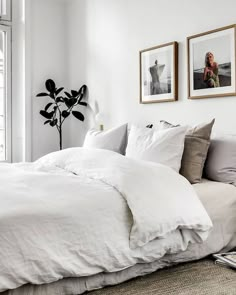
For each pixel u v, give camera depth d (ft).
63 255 6.14
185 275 7.44
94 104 14.73
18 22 15.42
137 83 12.64
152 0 11.99
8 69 15.38
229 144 9.00
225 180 8.84
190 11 10.76
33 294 6.02
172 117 11.43
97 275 6.68
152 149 9.11
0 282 5.55
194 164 8.91
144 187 7.27
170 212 7.14
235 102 9.61
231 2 9.64
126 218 6.91
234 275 7.43
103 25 14.11
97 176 7.90
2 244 5.67
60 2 16.15
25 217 5.99
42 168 9.51
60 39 16.24
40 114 15.69
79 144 15.79
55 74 16.14
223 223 8.20
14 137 15.62
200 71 10.45
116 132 11.25
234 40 9.52
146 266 7.30
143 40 12.38
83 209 6.55
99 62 14.38
